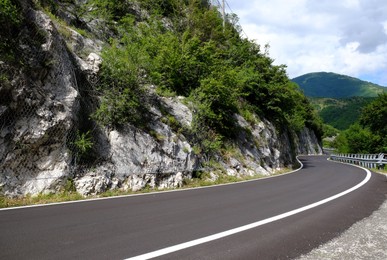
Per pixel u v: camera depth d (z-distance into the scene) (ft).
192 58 60.18
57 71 33.14
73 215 20.62
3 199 24.53
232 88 66.49
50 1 47.24
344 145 178.50
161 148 41.42
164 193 33.12
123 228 17.74
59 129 30.32
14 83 28.19
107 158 34.58
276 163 80.18
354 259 14.14
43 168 28.68
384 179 53.42
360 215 23.75
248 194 33.76
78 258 12.82
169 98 52.44
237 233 17.62
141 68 44.68
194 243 15.47
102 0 64.54
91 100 37.58
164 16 84.02
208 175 46.88
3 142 26.89
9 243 14.39
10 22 29.53
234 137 65.46
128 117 39.58
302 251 14.96
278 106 89.86
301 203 28.37
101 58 41.45
